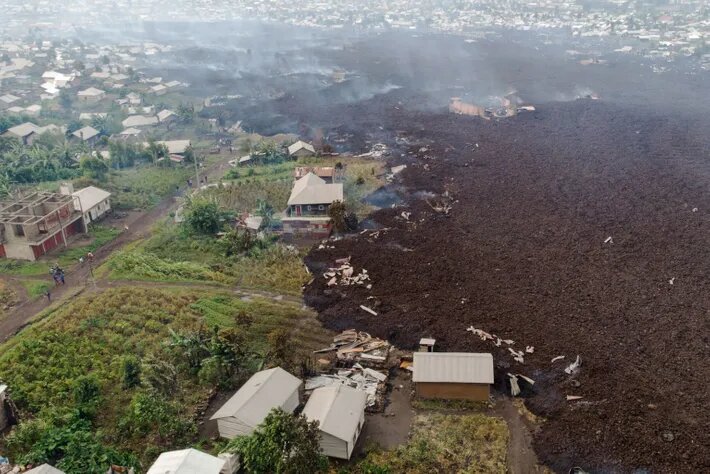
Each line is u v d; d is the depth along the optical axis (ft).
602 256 241.96
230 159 395.55
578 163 354.95
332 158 382.22
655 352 181.78
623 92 545.03
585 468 140.97
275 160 381.40
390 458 145.69
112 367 181.27
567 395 164.66
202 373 174.81
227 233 270.26
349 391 159.12
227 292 228.43
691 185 317.42
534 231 266.57
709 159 357.82
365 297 217.56
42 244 256.73
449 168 351.46
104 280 236.63
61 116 513.86
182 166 380.17
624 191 311.06
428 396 166.81
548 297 213.05
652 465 140.77
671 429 151.53
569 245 252.01
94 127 460.55
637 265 234.38
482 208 293.64
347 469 142.61
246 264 250.16
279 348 180.75
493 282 224.53
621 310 203.72
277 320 207.00
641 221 274.77
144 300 218.18
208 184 343.46
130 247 267.80
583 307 206.18
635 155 367.45
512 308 206.59
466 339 188.85
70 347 189.47
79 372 178.60
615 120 444.96
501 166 352.69
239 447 140.26
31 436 149.38
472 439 152.05
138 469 141.49
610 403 160.97
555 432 152.46
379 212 293.43
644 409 158.51
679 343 185.78
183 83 627.46
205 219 277.64
